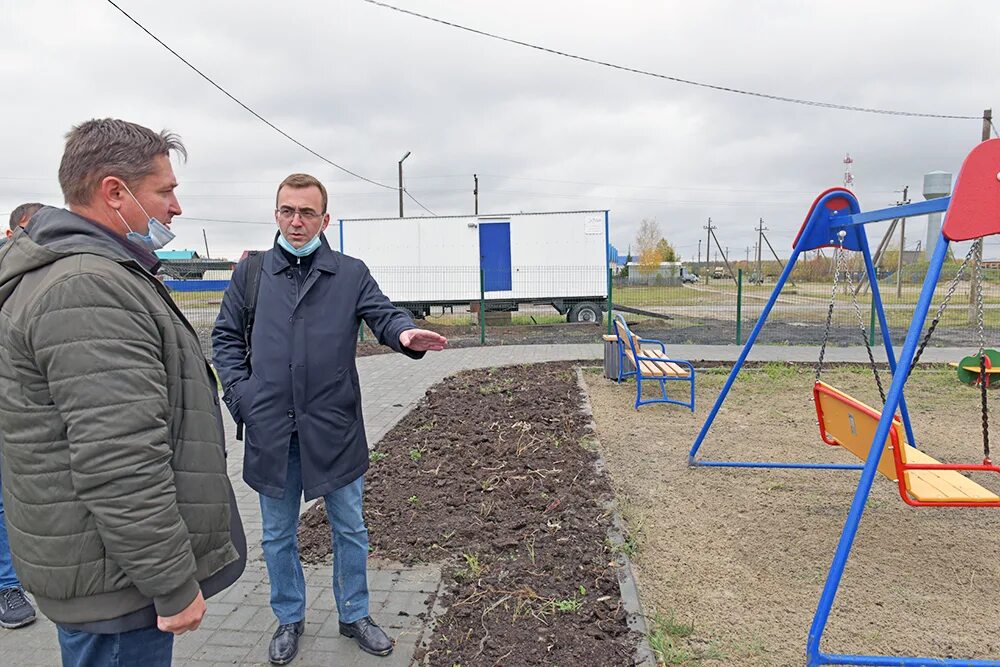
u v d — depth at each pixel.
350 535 2.90
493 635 3.05
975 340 14.57
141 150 1.75
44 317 1.49
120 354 1.54
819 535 4.23
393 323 2.75
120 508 1.51
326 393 2.70
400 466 5.52
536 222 19.27
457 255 19.27
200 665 2.88
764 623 3.22
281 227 2.68
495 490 4.89
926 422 7.05
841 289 23.58
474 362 11.48
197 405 1.78
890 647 3.03
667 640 3.01
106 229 1.74
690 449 6.04
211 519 1.80
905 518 4.50
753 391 8.65
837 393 4.38
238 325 2.88
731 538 4.18
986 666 2.74
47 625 3.24
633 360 7.91
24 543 1.59
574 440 6.17
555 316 23.36
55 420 1.55
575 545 3.95
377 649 2.92
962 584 3.62
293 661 2.89
